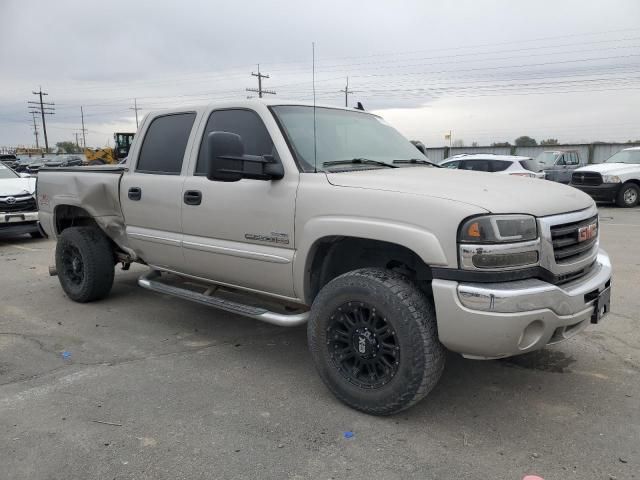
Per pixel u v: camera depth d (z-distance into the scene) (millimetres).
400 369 3102
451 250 2896
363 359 3293
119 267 7543
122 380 3885
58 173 5840
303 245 3545
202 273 4457
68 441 3068
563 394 3598
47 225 6098
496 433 3125
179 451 2967
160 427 3223
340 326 3412
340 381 3406
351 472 2770
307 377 3928
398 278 3186
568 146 33688
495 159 15055
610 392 3613
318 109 4305
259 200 3793
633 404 3447
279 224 3691
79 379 3900
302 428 3201
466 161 15547
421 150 5480
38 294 6305
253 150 3967
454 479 2701
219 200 4070
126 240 5363
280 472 2775
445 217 2922
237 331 4941
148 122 4953
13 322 5238
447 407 3441
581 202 3438
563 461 2838
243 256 3949
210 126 4324
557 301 2934
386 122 4957
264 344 4605
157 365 4160
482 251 2834
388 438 3084
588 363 4078
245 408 3455
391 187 3232
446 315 2928
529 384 3752
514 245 2871
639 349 4320
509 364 4086
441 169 4098
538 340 2949
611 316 5102
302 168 3672
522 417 3305
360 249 3686
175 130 4664
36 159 48062
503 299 2793
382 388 3207
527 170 14750
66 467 2824
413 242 3004
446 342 2984
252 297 4352
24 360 4270
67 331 4965
